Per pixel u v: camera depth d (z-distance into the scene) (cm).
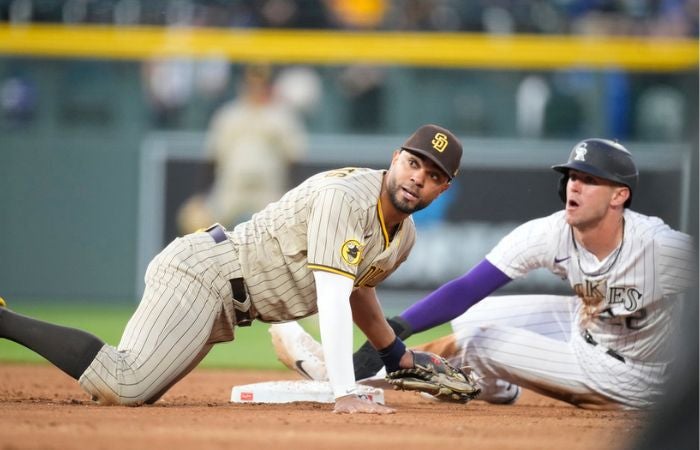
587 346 2044
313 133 5253
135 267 5178
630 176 1906
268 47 5184
